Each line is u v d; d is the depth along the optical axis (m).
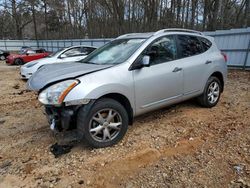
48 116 3.66
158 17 24.12
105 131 3.67
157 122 4.69
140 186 2.86
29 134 4.39
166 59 4.42
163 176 3.03
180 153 3.55
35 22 46.19
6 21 54.31
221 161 3.31
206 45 5.37
